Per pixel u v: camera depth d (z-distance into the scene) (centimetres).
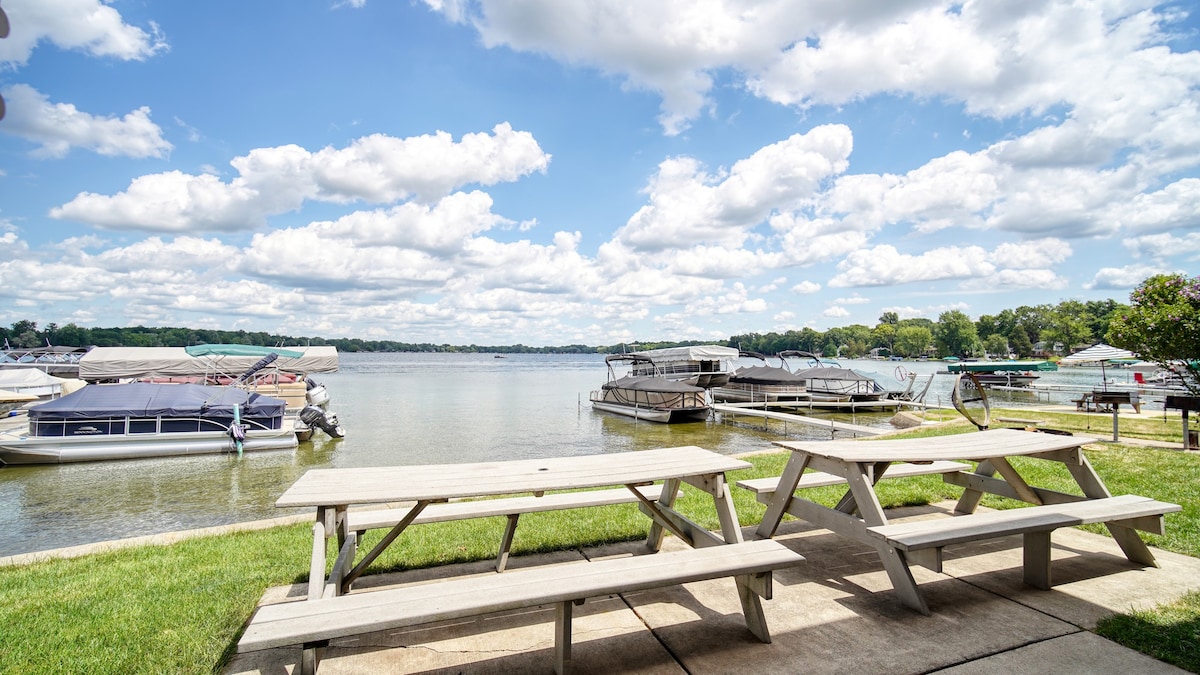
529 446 1972
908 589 345
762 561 301
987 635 312
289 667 289
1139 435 1210
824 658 289
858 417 2830
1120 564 414
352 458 1720
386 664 288
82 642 317
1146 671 273
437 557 446
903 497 600
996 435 524
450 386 5638
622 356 3812
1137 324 1122
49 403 1644
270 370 2809
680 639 311
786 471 452
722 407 2677
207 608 360
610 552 457
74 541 917
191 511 1105
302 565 438
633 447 1956
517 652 299
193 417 1755
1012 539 482
